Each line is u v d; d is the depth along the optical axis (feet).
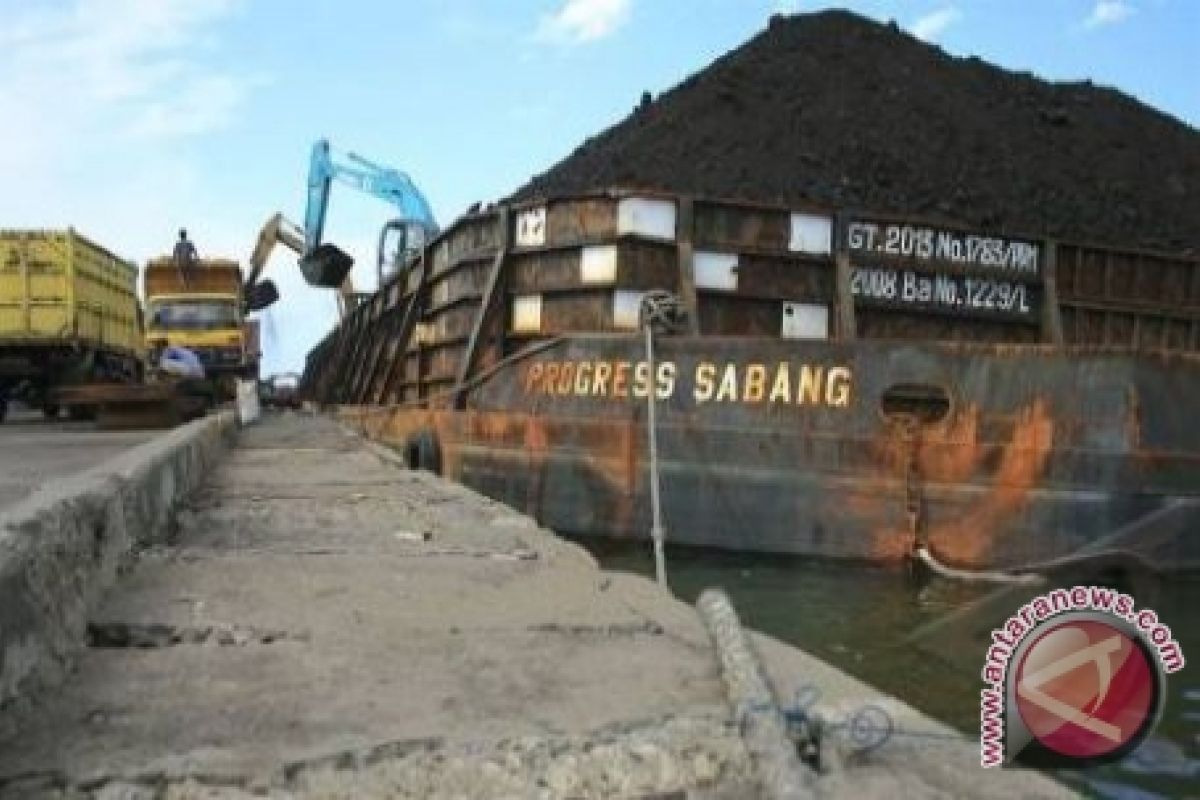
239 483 45.03
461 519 34.04
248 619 19.30
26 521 15.42
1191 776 18.56
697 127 94.02
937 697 22.89
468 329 62.13
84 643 17.43
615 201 51.06
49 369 93.97
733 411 43.68
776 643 18.52
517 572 24.90
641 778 12.71
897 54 110.32
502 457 52.60
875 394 41.06
